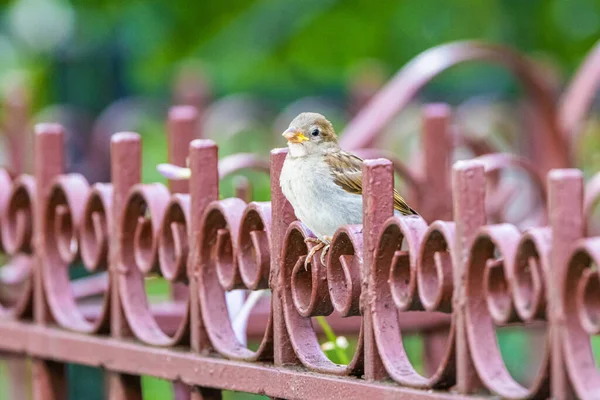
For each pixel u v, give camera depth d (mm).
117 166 7188
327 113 20422
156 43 20922
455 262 5125
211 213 6484
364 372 5633
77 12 19781
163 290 15195
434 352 10234
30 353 8000
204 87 18188
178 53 21094
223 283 6465
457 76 20344
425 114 10719
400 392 5328
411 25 21188
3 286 11398
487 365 5023
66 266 7980
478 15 20938
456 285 5121
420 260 5258
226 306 6652
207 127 18047
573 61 20859
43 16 20266
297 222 5930
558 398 4680
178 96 18312
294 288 6027
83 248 7488
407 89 11297
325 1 20984
